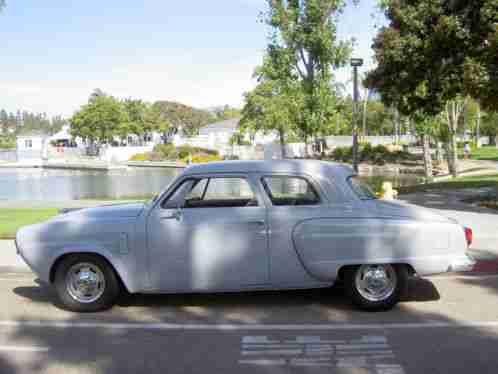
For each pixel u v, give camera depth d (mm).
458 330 5871
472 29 14055
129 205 7164
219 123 97125
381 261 6387
